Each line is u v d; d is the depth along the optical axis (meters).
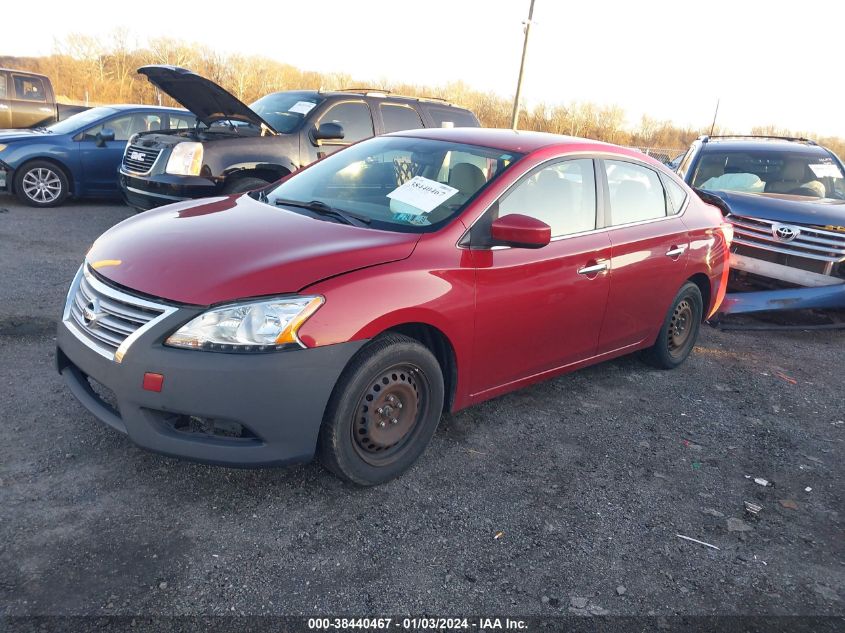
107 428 3.53
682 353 5.32
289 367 2.76
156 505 2.96
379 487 3.28
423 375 3.29
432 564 2.78
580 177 4.17
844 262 6.51
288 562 2.70
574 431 4.11
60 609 2.34
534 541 3.00
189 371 2.69
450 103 9.70
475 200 3.57
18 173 9.56
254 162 7.61
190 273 2.88
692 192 5.27
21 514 2.80
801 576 2.96
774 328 6.80
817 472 3.92
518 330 3.72
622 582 2.80
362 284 2.97
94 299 3.00
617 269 4.28
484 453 3.72
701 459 3.94
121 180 8.14
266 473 3.29
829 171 7.96
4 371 4.06
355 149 4.46
